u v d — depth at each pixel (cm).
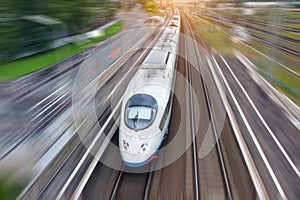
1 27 2659
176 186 970
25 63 2741
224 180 986
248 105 1547
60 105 1666
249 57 2634
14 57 2848
